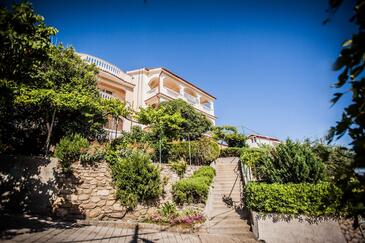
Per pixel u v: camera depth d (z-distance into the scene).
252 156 12.24
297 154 8.61
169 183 10.83
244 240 7.75
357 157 1.69
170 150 13.16
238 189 12.48
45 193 7.71
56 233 5.99
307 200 7.55
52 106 9.89
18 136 9.96
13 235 5.35
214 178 13.53
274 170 8.89
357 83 1.61
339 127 1.75
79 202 8.16
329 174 8.11
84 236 6.14
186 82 26.91
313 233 7.27
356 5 1.49
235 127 21.50
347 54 1.53
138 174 9.45
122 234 7.00
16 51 5.21
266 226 7.87
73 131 11.20
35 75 8.58
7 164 7.68
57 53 11.53
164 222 8.91
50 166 8.06
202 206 9.65
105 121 12.61
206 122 20.48
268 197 8.09
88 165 8.84
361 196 1.85
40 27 5.64
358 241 6.88
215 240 7.66
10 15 4.87
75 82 11.72
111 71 20.80
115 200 8.97
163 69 24.09
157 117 14.24
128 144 11.55
